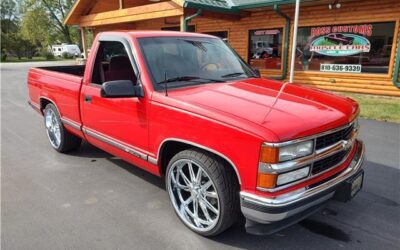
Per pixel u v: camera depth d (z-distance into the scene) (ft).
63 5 168.76
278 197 8.12
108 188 13.55
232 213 9.38
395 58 32.63
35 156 17.34
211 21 48.16
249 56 44.68
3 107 31.55
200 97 10.11
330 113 9.41
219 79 12.17
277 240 10.04
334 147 9.24
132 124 11.67
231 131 8.53
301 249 9.63
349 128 10.02
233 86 11.36
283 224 8.47
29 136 21.12
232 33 45.83
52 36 172.86
